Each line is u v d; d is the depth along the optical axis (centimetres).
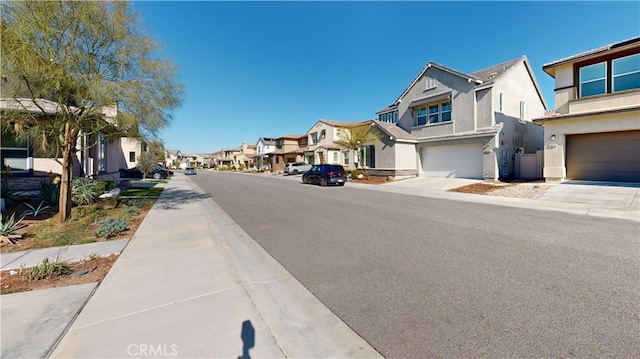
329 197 1302
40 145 1026
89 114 778
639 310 302
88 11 692
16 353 237
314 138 3866
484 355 239
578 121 1285
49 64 659
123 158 3123
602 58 1254
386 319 298
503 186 1414
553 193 1134
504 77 1772
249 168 6191
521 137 1916
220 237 621
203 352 242
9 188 913
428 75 2055
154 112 848
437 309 315
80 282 384
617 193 1027
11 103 735
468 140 1770
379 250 524
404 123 2267
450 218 799
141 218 829
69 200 773
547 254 482
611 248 507
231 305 321
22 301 326
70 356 235
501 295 342
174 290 357
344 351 249
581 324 279
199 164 10700
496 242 559
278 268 448
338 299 344
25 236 618
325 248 545
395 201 1152
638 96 1139
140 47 798
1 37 599
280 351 247
